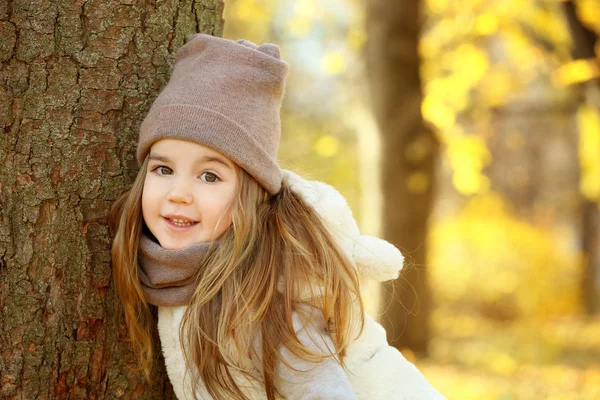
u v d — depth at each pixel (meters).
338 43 9.73
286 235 1.86
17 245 1.82
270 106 1.87
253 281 1.81
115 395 1.96
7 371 1.81
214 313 1.84
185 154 1.77
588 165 9.16
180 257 1.79
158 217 1.82
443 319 12.81
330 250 1.90
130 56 1.94
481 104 8.43
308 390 1.74
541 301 14.02
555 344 9.03
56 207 1.85
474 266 14.84
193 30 2.07
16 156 1.82
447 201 18.08
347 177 12.17
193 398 1.89
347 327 1.92
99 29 1.89
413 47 8.01
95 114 1.89
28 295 1.83
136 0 1.94
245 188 1.83
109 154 1.91
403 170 8.10
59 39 1.85
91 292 1.90
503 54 8.98
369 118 8.27
